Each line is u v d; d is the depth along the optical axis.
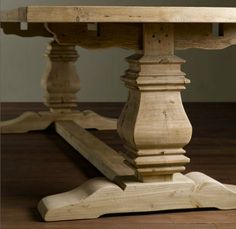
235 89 7.18
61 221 2.75
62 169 3.65
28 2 6.93
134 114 2.81
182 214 2.83
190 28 2.84
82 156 4.00
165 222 2.73
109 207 2.79
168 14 2.63
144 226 2.68
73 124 4.68
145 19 2.61
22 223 2.72
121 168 3.15
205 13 2.67
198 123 5.42
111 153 3.59
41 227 2.67
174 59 2.79
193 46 2.85
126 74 2.90
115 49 7.02
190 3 7.05
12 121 4.86
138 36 2.81
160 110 2.80
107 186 2.80
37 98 7.01
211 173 3.55
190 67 7.12
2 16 3.68
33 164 3.78
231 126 5.25
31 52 6.95
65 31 2.75
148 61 2.77
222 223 2.72
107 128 4.96
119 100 7.09
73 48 4.80
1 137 4.65
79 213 2.77
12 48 6.92
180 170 2.84
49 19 2.53
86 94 7.06
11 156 4.00
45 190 3.21
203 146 4.38
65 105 4.88
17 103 6.82
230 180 3.39
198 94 7.16
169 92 2.81
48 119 4.86
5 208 2.92
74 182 3.36
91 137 4.14
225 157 4.01
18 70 6.95
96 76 7.05
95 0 7.00
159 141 2.80
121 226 2.68
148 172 2.82
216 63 7.13
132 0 7.02
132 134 2.79
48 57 4.83
